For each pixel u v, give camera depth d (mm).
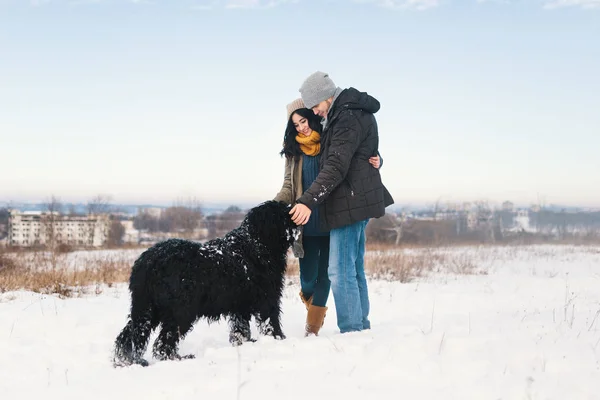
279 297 4766
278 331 4723
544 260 17672
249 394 3004
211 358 3826
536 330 4203
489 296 8547
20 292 8695
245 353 3861
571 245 30750
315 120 4980
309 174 5035
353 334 4227
